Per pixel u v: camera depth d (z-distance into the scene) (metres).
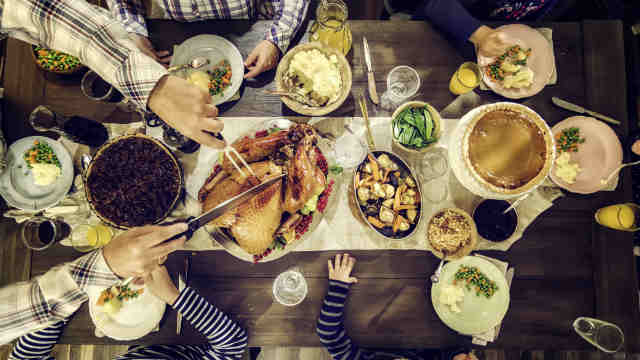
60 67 1.67
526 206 1.68
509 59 1.64
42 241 1.61
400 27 1.74
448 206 1.68
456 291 1.62
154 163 1.59
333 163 1.66
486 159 1.47
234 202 1.44
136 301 1.62
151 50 1.69
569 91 1.72
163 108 1.38
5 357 1.99
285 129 1.63
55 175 1.62
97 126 1.66
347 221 1.67
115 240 1.31
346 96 1.62
